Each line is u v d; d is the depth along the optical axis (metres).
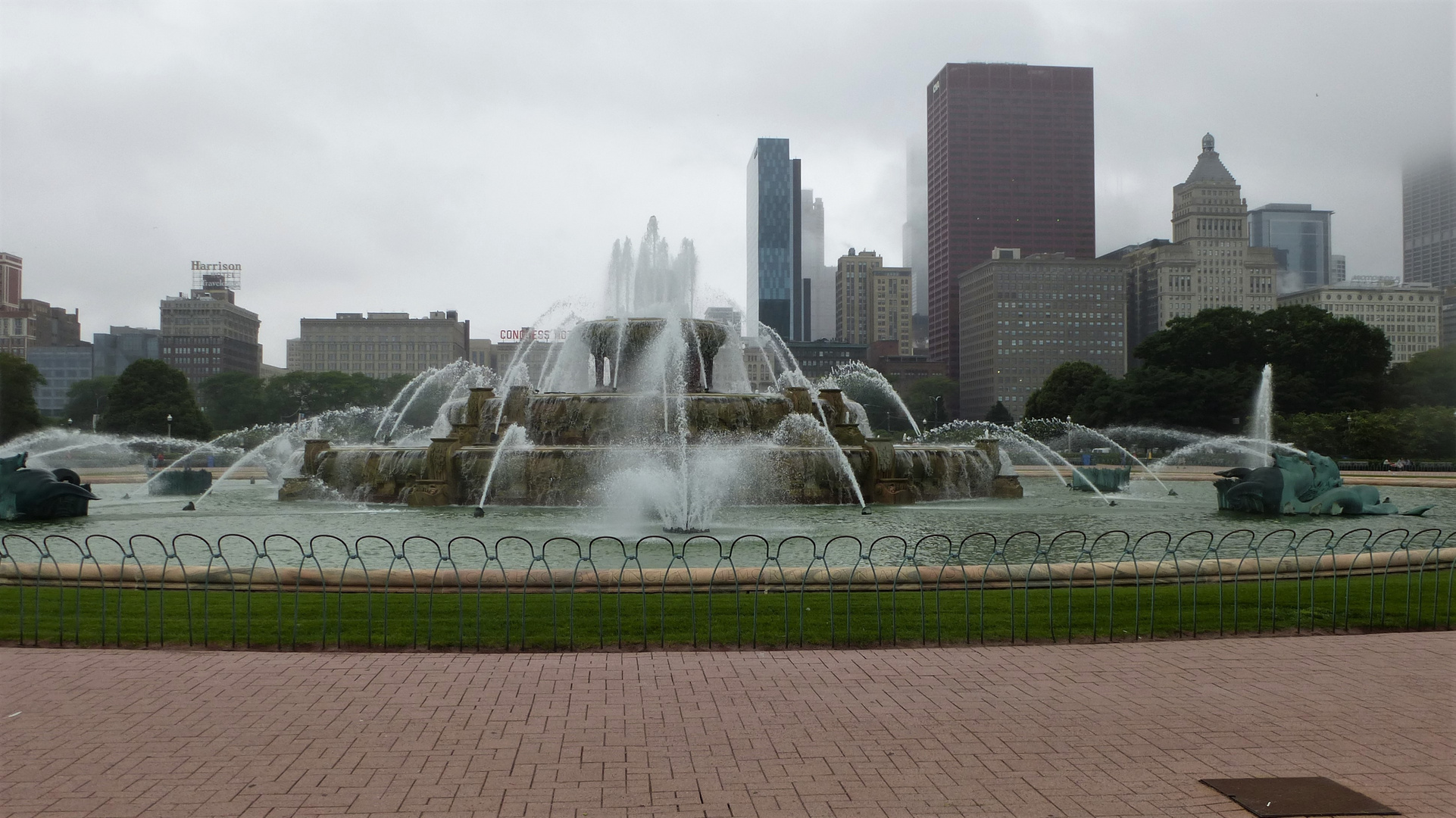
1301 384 114.94
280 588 14.09
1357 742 10.21
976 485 43.56
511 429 42.84
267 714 10.95
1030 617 16.00
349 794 8.66
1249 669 13.17
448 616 15.62
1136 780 9.10
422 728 10.50
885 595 17.45
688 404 43.59
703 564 22.16
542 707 11.24
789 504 38.53
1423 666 13.36
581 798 8.60
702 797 8.64
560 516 33.53
